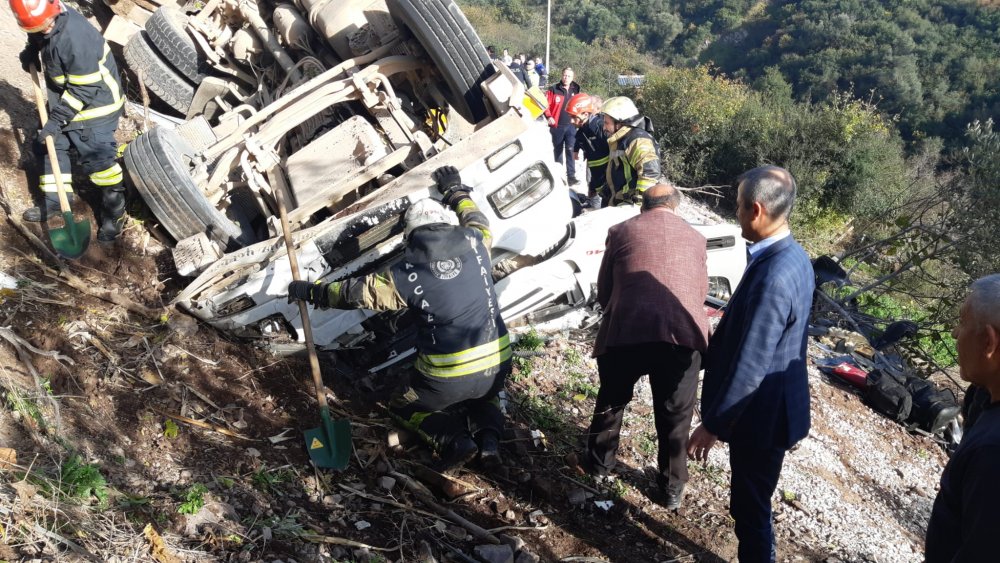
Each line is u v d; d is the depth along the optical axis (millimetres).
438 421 3795
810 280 3215
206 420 3732
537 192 4469
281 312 4184
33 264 4129
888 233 13023
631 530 4039
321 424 4012
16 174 4641
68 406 3375
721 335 3426
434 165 4277
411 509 3646
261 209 4621
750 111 14398
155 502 3086
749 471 3367
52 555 2615
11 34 6086
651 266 3814
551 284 4828
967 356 2164
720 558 3967
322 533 3303
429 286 3537
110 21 6293
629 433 4797
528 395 4855
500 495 3992
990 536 1904
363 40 5250
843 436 5695
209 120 5895
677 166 14344
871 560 4305
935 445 6066
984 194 8641
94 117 4125
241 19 5887
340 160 4449
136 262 4473
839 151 13664
